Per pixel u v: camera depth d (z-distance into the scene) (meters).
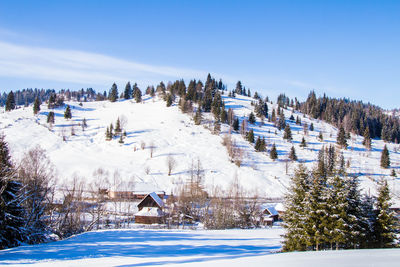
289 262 9.40
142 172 113.81
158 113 194.75
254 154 143.00
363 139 196.50
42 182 44.94
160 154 133.62
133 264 18.95
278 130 190.25
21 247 31.45
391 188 103.81
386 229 36.38
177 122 176.12
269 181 114.31
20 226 35.22
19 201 35.66
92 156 128.12
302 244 33.88
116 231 52.12
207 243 38.88
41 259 22.55
